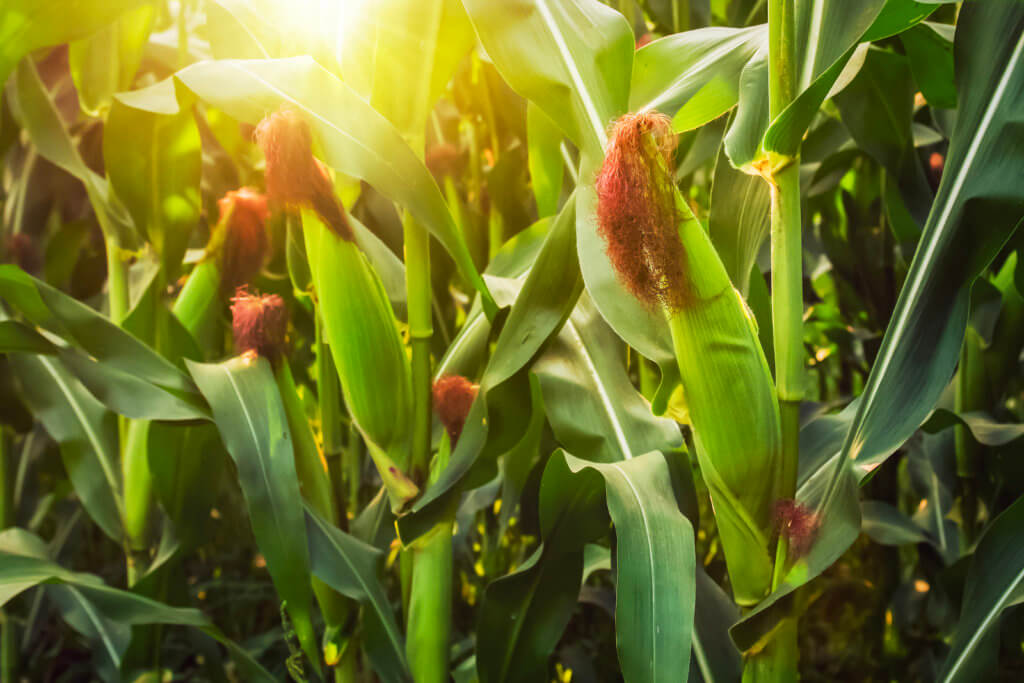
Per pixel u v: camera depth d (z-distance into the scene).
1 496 1.24
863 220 1.25
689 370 0.74
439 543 0.87
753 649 0.76
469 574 1.42
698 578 0.86
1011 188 0.70
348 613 0.98
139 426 1.09
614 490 0.75
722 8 1.28
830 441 0.88
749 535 0.75
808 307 1.40
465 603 1.41
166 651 1.55
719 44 0.86
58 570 0.95
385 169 0.78
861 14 0.71
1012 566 0.79
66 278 1.34
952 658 0.79
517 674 0.85
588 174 0.77
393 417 0.86
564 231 0.82
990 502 1.11
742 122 0.78
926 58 0.96
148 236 1.04
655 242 0.71
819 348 1.65
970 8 0.74
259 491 0.86
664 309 0.75
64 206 1.49
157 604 0.97
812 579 0.72
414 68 0.83
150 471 1.03
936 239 0.74
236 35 0.90
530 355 0.81
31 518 1.46
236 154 1.12
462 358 0.96
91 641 1.10
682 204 0.71
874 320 1.29
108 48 1.09
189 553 1.06
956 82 0.74
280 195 0.81
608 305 0.76
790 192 0.75
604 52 0.79
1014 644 1.00
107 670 1.09
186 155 1.03
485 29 0.77
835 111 1.12
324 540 0.92
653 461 0.78
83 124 1.41
